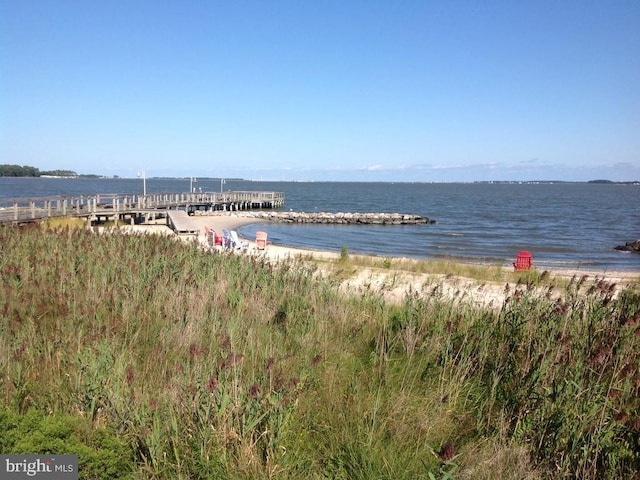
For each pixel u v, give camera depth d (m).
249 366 5.23
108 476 3.29
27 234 13.36
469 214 67.88
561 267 24.39
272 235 37.62
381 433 4.07
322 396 4.75
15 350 5.05
